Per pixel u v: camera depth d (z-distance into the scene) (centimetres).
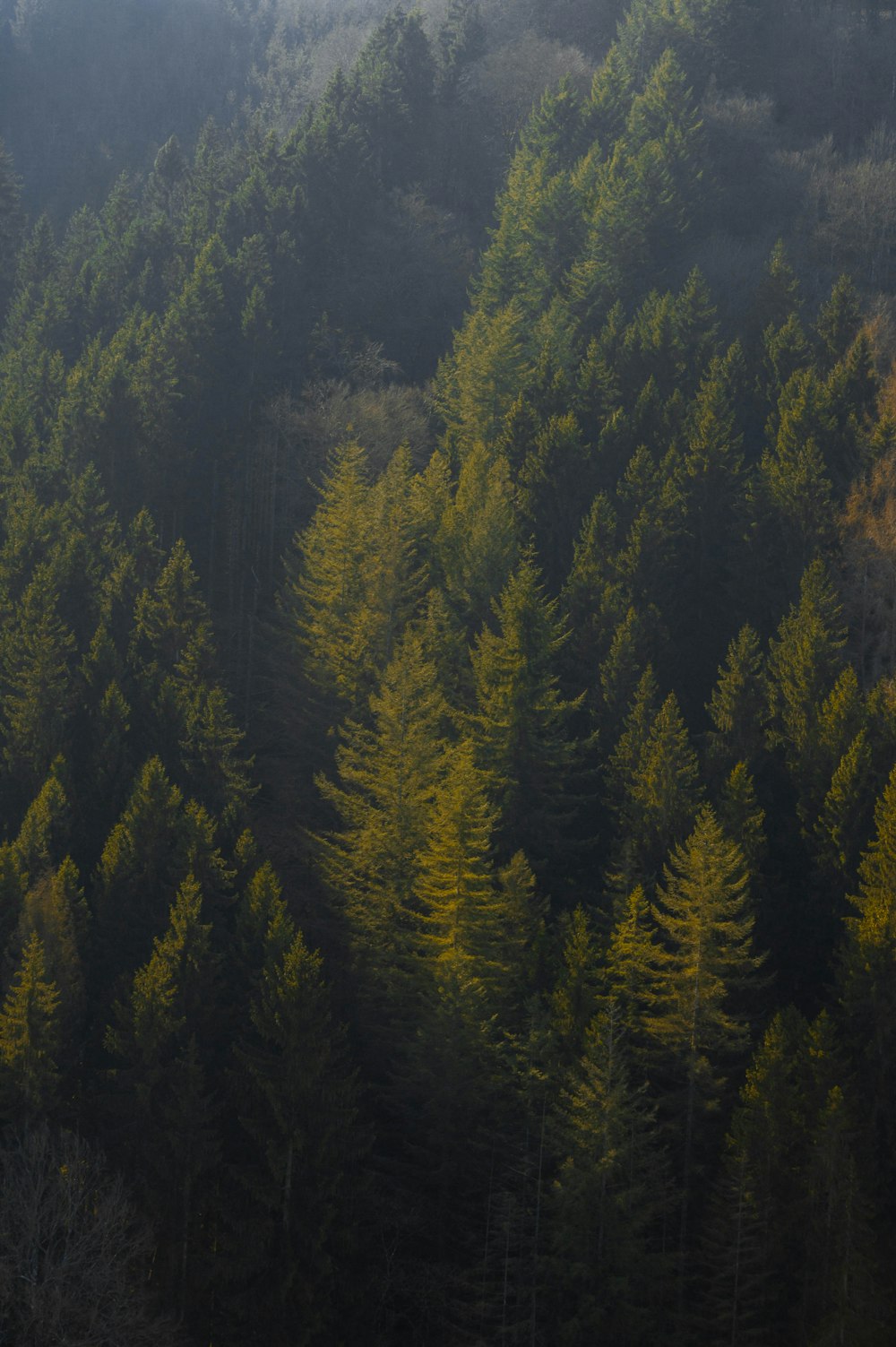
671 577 5991
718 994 4022
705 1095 4069
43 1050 3884
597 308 8062
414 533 6116
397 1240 4141
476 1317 3934
